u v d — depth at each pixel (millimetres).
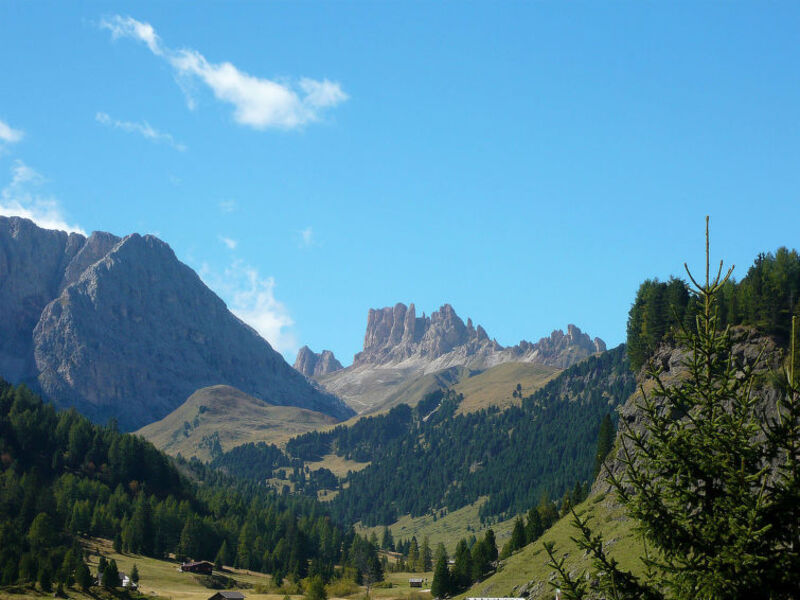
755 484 25969
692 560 25141
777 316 127125
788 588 23859
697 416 27578
